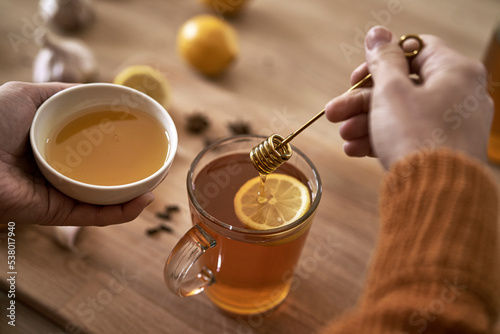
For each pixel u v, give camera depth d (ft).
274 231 1.32
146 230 1.74
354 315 1.12
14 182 1.35
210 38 2.06
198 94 2.07
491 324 1.07
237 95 2.10
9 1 2.35
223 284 1.53
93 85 1.39
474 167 1.11
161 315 1.60
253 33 2.34
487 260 1.06
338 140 1.99
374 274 1.12
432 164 1.12
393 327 1.04
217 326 1.59
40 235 1.71
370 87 1.53
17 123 1.39
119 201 1.31
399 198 1.13
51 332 1.67
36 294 1.60
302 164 1.47
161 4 2.42
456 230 1.07
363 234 1.76
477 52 2.27
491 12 2.45
